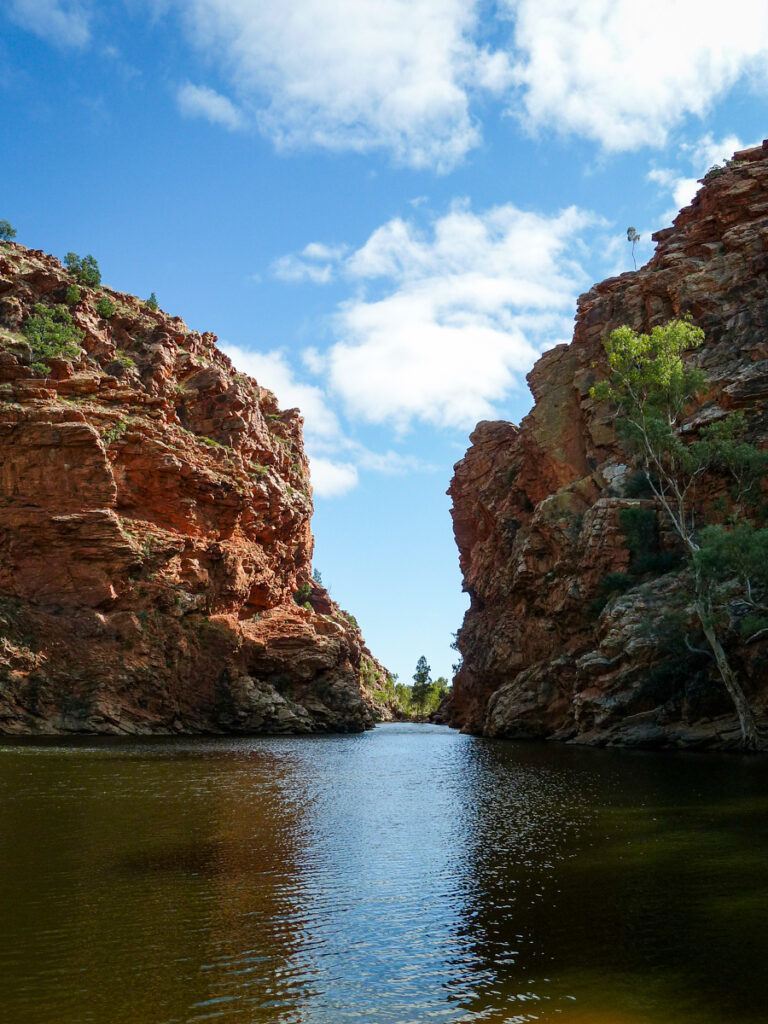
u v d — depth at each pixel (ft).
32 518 251.80
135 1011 39.93
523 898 58.59
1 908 56.08
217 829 84.43
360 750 195.52
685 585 183.21
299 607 362.94
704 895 58.34
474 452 358.84
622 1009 40.06
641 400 203.82
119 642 252.01
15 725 226.58
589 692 190.19
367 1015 39.73
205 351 385.70
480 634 300.61
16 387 276.00
